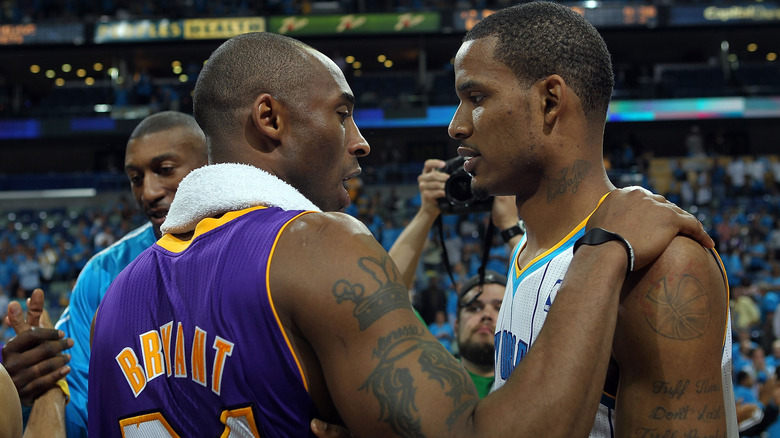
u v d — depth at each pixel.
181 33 15.91
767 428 4.47
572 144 1.17
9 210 14.31
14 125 15.25
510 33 1.17
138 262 1.17
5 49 16.42
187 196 1.12
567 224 1.19
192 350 1.01
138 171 1.98
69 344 1.52
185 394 1.02
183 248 1.09
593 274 1.00
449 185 1.97
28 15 17.08
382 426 0.92
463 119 1.23
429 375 0.92
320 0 17.27
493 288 2.44
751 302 8.77
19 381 1.48
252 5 17.22
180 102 15.05
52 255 11.81
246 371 0.97
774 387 4.51
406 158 17.12
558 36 1.16
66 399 1.58
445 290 8.69
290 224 1.01
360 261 0.97
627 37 17.09
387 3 17.09
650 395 1.04
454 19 15.98
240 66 1.13
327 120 1.15
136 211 13.30
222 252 1.02
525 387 0.92
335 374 0.94
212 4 17.23
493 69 1.18
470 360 2.45
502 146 1.18
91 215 13.64
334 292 0.95
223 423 0.98
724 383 1.09
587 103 1.17
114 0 17.41
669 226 1.05
